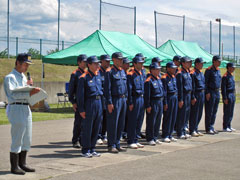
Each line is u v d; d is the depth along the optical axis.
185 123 10.15
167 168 6.47
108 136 7.98
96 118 7.48
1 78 24.02
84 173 6.11
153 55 17.42
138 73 8.54
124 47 17.58
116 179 5.74
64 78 27.98
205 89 10.68
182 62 9.95
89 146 7.49
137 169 6.39
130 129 8.53
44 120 14.05
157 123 9.08
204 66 21.09
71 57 16.41
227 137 10.21
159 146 8.77
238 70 39.19
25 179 5.75
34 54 27.58
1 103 19.59
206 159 7.23
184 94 9.87
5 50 26.05
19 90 5.96
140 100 8.55
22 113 6.05
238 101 25.02
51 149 8.32
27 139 6.20
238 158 7.34
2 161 7.07
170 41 22.64
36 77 26.55
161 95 8.96
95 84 7.45
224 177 5.90
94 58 7.42
